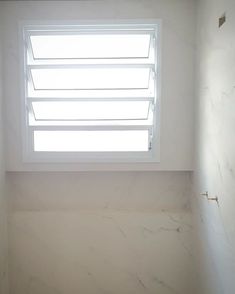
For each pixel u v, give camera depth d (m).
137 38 1.52
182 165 1.60
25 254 1.65
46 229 1.64
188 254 1.64
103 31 1.50
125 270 1.65
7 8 1.50
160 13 1.50
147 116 1.62
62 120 1.62
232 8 1.04
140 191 1.67
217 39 1.21
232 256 1.08
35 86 1.59
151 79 1.57
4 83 1.54
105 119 1.61
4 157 1.58
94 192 1.66
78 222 1.63
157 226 1.63
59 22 1.50
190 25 1.51
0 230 1.53
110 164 1.59
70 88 1.59
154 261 1.65
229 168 1.10
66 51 1.54
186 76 1.54
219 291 1.22
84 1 1.50
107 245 1.64
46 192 1.67
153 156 1.58
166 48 1.52
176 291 1.66
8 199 1.65
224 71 1.13
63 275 1.66
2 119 1.54
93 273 1.65
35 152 1.59
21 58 1.52
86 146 1.62
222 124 1.16
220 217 1.20
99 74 1.54
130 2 1.49
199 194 1.49
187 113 1.57
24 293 1.67
